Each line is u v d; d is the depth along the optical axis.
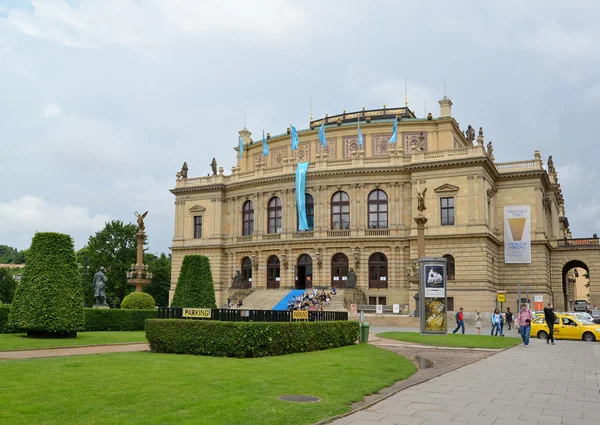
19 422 14.83
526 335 45.31
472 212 84.12
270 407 17.55
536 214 90.62
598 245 98.38
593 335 53.22
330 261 92.88
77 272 44.59
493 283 87.25
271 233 99.56
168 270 142.88
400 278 88.88
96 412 16.17
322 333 38.38
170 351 34.34
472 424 16.77
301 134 104.25
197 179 109.69
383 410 18.50
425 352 39.16
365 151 99.00
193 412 16.44
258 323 32.53
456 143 101.44
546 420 17.50
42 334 42.69
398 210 90.50
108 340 42.62
